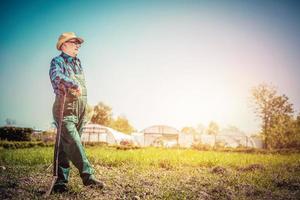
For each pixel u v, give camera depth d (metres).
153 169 9.09
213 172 8.80
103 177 7.57
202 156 11.51
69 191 6.38
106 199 6.02
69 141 6.35
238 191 6.86
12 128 15.16
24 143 14.91
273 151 15.32
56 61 6.59
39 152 11.08
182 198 6.14
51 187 6.26
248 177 8.04
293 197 6.59
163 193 6.43
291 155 14.12
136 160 9.98
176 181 7.50
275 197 6.55
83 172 6.46
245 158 11.62
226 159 11.04
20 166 8.88
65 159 6.42
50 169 8.28
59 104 6.38
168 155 11.37
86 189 6.52
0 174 7.71
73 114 6.44
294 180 8.08
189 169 9.27
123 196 6.18
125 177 7.75
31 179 7.27
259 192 6.86
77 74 6.73
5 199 5.79
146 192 6.48
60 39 6.75
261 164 9.96
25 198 5.92
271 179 7.93
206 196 6.36
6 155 10.02
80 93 6.52
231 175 8.25
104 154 10.73
